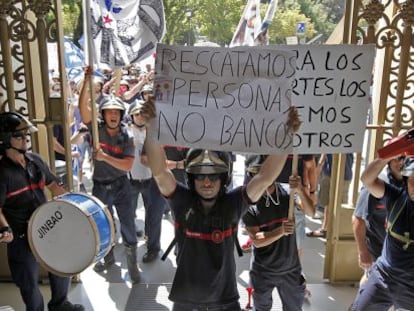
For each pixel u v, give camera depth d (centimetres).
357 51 253
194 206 228
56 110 353
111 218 291
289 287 288
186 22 1870
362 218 306
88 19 381
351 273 391
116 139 392
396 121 349
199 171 218
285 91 219
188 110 224
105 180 394
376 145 359
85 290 386
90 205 280
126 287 392
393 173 273
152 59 832
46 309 352
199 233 226
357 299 270
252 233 278
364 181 248
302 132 263
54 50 575
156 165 224
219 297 231
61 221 272
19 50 375
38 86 380
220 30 1878
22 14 336
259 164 292
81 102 410
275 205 276
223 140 225
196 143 225
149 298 374
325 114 261
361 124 262
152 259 442
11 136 274
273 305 362
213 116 224
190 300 232
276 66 218
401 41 333
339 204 376
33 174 290
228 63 221
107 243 283
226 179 230
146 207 434
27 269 290
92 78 379
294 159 264
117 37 410
